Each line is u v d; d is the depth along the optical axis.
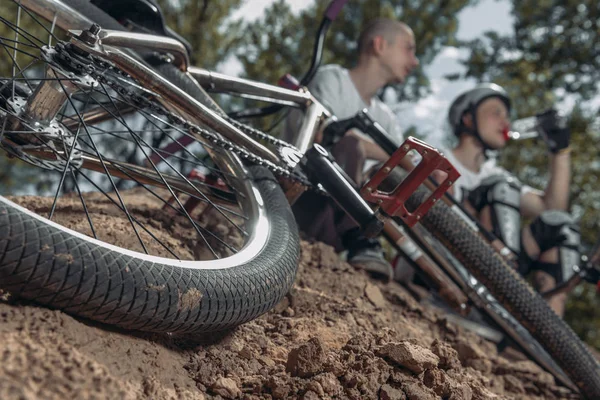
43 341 1.04
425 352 1.44
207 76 1.90
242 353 1.42
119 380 1.06
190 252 1.93
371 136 2.12
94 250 1.08
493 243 2.41
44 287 1.03
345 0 2.22
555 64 8.77
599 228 7.20
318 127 2.08
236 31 7.65
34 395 0.92
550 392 2.33
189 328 1.20
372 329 1.92
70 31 1.33
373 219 1.64
